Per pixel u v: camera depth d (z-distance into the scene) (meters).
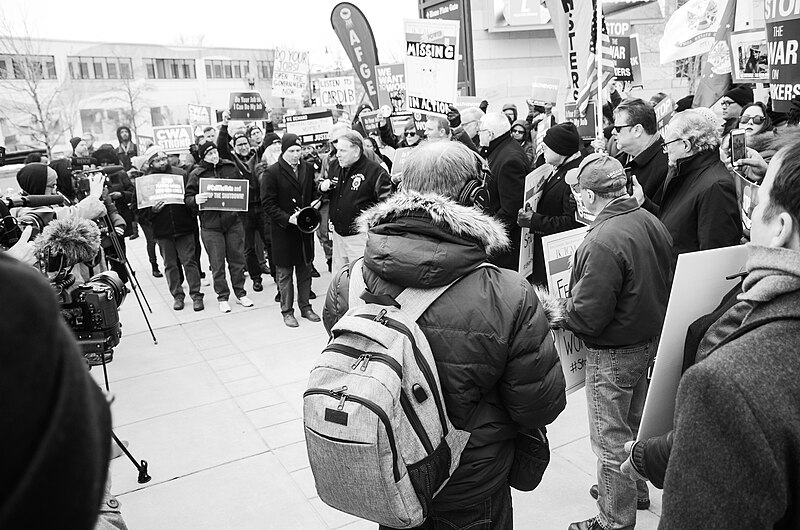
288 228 6.16
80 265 4.16
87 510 0.51
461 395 1.76
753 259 1.13
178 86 41.50
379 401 1.58
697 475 1.04
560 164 4.27
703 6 7.18
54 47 34.44
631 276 2.47
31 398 0.45
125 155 13.76
